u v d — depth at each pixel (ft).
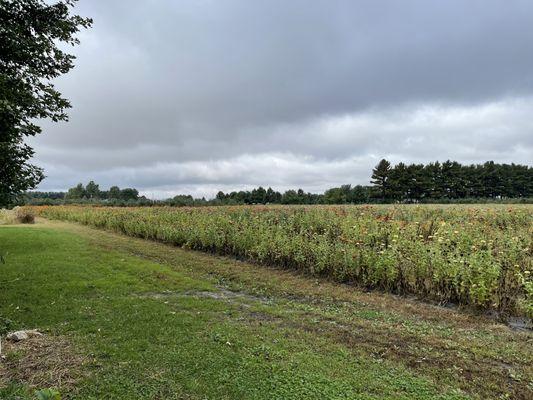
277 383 13.10
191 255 46.29
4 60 28.63
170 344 16.67
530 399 12.44
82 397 12.06
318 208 64.28
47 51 31.01
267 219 52.47
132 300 24.39
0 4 26.89
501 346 16.98
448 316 21.57
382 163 209.97
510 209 54.90
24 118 29.12
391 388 12.91
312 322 20.30
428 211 57.67
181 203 139.03
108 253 45.16
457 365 14.93
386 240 33.45
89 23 33.94
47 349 15.93
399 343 17.25
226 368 14.25
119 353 15.61
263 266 38.22
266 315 21.68
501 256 24.67
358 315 21.80
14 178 30.40
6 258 38.24
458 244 28.91
